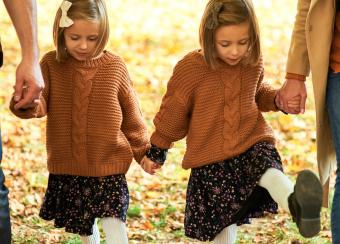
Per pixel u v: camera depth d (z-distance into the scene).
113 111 5.49
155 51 14.89
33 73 4.66
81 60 5.46
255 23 5.11
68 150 5.52
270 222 7.26
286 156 9.40
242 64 5.31
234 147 5.30
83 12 5.22
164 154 5.53
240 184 5.30
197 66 5.29
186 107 5.35
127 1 19.34
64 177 5.57
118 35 15.89
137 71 13.45
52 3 18.34
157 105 11.71
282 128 10.55
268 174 5.13
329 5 5.05
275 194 5.00
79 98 5.47
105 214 5.40
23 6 4.66
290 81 5.49
